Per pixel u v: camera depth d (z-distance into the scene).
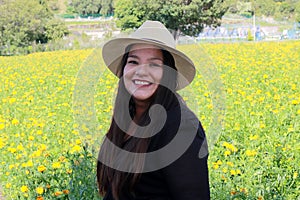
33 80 15.98
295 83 12.45
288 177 5.14
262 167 5.22
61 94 12.11
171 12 40.28
